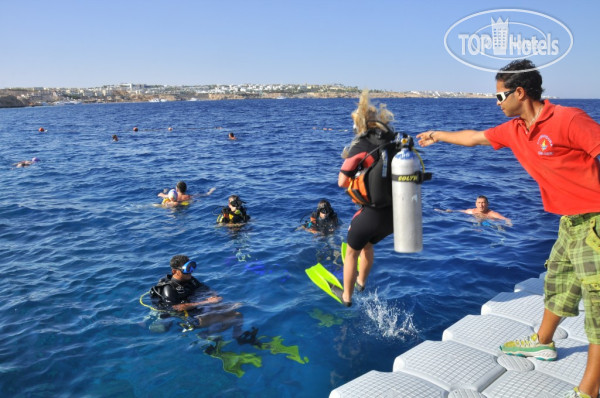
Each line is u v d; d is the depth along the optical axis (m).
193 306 5.73
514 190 12.55
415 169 3.15
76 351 4.79
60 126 43.28
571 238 2.72
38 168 17.28
